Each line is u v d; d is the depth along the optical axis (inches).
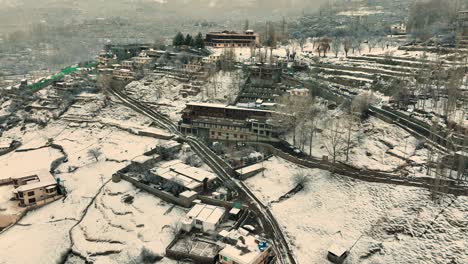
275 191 4357.8
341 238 3565.5
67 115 7288.4
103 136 6407.5
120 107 7298.2
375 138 4857.3
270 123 5349.4
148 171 4808.1
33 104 7815.0
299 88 6328.7
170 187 4443.9
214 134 5797.2
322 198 4124.0
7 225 4288.9
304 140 5142.7
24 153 6195.9
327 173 4441.4
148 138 6077.8
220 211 3941.9
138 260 3474.4
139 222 4047.7
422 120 4820.4
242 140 5625.0
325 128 5290.4
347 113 5378.9
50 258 3705.7
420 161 4202.8
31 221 4330.7
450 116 4446.4
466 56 6225.4
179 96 7288.4
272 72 6973.4
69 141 6451.8
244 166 4842.5
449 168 3976.4
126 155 5580.7
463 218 3329.2
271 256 3390.7
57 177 5211.6
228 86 7209.6
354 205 3905.0
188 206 4178.2
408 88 5620.1
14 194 4793.3
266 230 3745.1
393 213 3631.9
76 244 3887.8
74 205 4547.2
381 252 3294.8
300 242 3592.5
